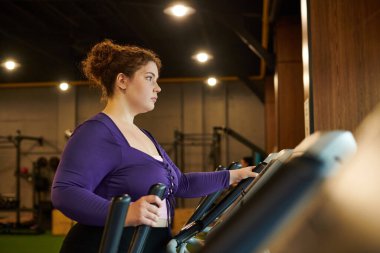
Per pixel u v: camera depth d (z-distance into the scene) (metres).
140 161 1.48
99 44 1.67
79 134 1.42
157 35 8.94
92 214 1.23
